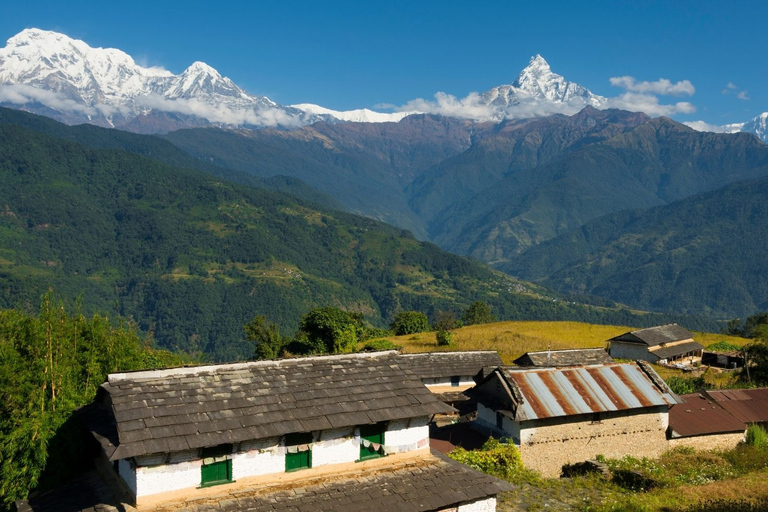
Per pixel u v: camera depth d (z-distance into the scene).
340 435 19.03
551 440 30.39
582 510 24.31
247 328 90.56
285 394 19.00
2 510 18.12
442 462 21.03
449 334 82.00
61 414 19.44
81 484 18.42
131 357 24.03
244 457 17.34
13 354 18.94
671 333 77.75
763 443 35.72
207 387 18.34
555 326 106.62
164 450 15.70
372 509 17.38
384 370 21.69
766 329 56.00
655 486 27.75
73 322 22.67
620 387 32.88
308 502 17.22
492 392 32.50
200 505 16.39
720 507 24.39
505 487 19.83
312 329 79.69
